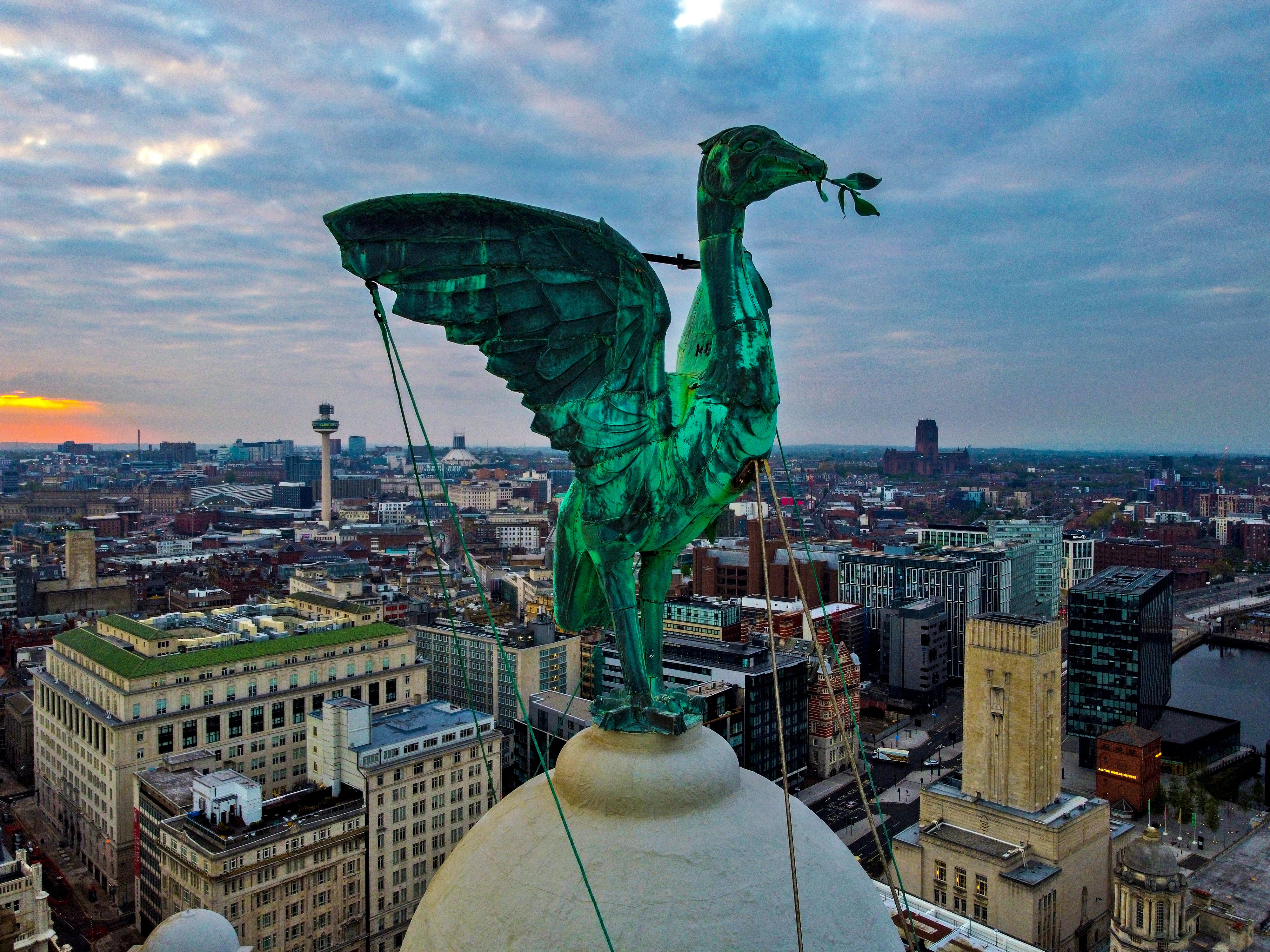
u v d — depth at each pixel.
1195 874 86.19
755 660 144.38
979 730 107.06
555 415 12.94
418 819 97.19
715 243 13.06
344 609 159.00
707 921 11.23
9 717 154.12
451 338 12.64
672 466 12.82
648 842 11.91
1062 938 99.19
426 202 12.12
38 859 118.50
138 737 110.00
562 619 14.61
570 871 11.83
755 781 13.88
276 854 85.19
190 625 146.75
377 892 93.25
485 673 151.25
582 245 12.77
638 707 13.01
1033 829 100.44
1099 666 159.62
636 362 12.84
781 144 12.23
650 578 13.88
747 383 12.61
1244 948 72.94
